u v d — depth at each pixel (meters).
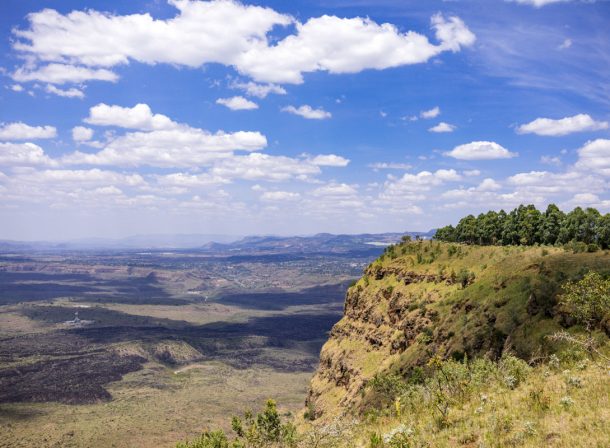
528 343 57.09
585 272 62.12
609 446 15.79
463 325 74.94
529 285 66.56
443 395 25.86
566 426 18.38
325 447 29.14
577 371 26.48
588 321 39.44
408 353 94.50
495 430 19.70
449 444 20.00
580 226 107.12
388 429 25.14
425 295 116.38
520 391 24.97
